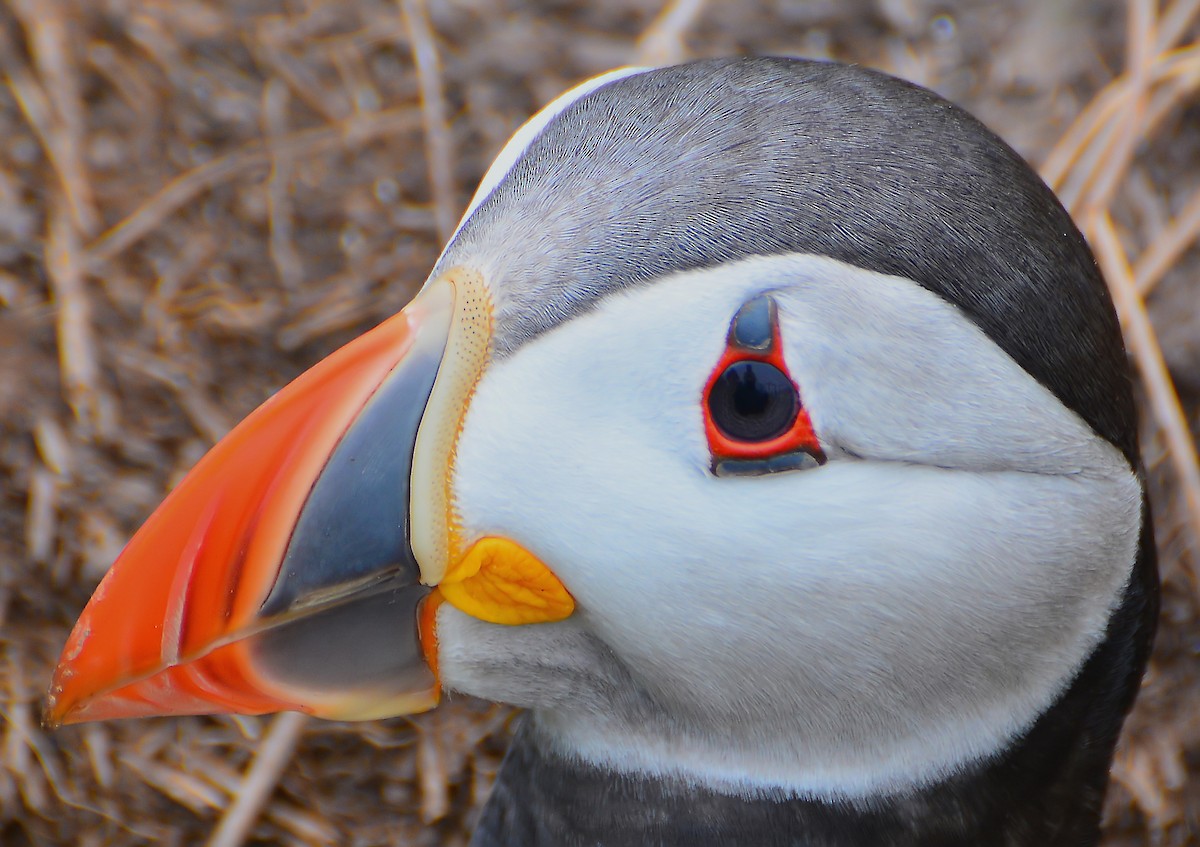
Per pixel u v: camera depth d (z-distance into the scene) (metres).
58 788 1.23
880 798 1.17
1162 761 1.23
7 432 1.24
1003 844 1.17
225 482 1.16
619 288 1.15
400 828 1.23
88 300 1.25
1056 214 1.16
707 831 1.17
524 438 1.16
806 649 1.16
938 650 1.16
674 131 1.16
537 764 1.18
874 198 1.15
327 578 1.16
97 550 1.24
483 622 1.17
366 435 1.16
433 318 1.16
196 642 1.16
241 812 1.23
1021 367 1.15
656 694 1.17
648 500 1.15
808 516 1.15
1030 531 1.16
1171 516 1.24
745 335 1.15
